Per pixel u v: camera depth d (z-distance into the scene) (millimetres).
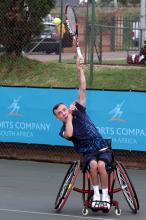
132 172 13016
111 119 13219
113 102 13203
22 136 13945
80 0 21375
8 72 17438
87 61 18500
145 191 10844
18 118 13953
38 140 13812
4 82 17172
